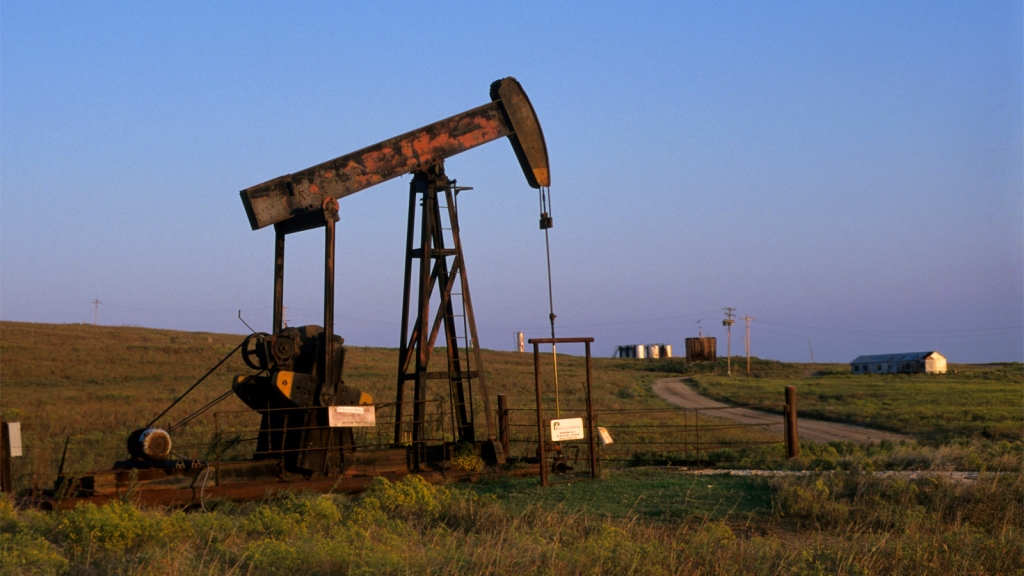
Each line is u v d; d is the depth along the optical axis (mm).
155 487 12430
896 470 15180
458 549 8711
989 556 8672
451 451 15789
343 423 14281
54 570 7250
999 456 16531
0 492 11789
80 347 58531
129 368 51969
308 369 14828
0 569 7008
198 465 13016
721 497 12492
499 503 11500
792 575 8000
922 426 31984
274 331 15172
